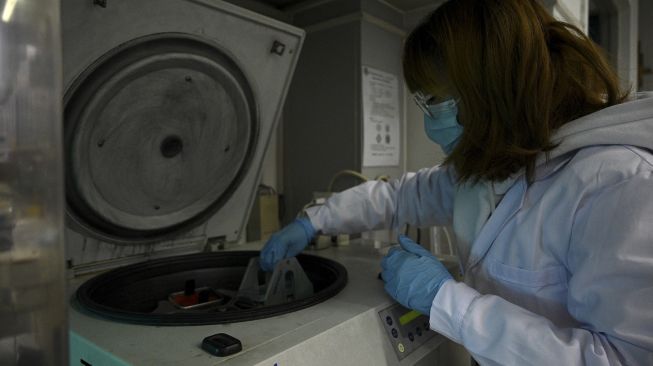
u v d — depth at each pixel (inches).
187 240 63.1
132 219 54.7
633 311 26.4
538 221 34.7
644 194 27.3
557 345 29.0
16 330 15.3
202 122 55.2
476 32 34.2
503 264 37.7
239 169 64.4
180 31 46.3
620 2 127.0
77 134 43.7
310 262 56.7
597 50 35.8
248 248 66.8
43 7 14.9
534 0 35.9
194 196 60.8
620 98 36.4
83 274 52.3
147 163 52.6
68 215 48.1
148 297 52.2
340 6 80.4
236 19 50.8
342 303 40.0
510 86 33.6
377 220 60.4
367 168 81.1
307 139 87.1
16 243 15.2
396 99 88.1
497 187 39.6
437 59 37.2
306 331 32.7
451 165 45.3
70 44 39.4
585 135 33.2
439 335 44.9
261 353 28.7
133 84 45.4
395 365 37.6
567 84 35.2
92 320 35.6
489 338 31.9
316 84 85.0
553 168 36.1
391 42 86.1
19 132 14.9
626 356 27.1
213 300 50.7
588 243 29.6
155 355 28.6
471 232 43.8
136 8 42.2
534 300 35.8
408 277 39.9
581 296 29.5
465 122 37.0
